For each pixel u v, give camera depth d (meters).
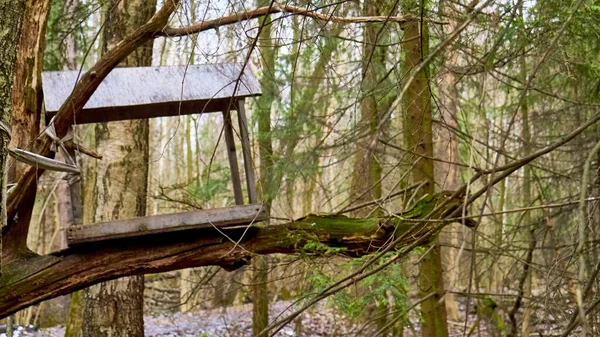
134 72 3.71
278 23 3.67
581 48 5.00
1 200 1.88
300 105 7.32
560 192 7.21
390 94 5.85
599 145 2.04
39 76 3.35
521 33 4.16
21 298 3.16
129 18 6.11
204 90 3.66
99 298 6.05
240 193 3.80
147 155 6.34
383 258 3.87
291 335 9.43
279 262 5.43
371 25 4.41
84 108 3.49
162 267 3.31
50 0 3.35
